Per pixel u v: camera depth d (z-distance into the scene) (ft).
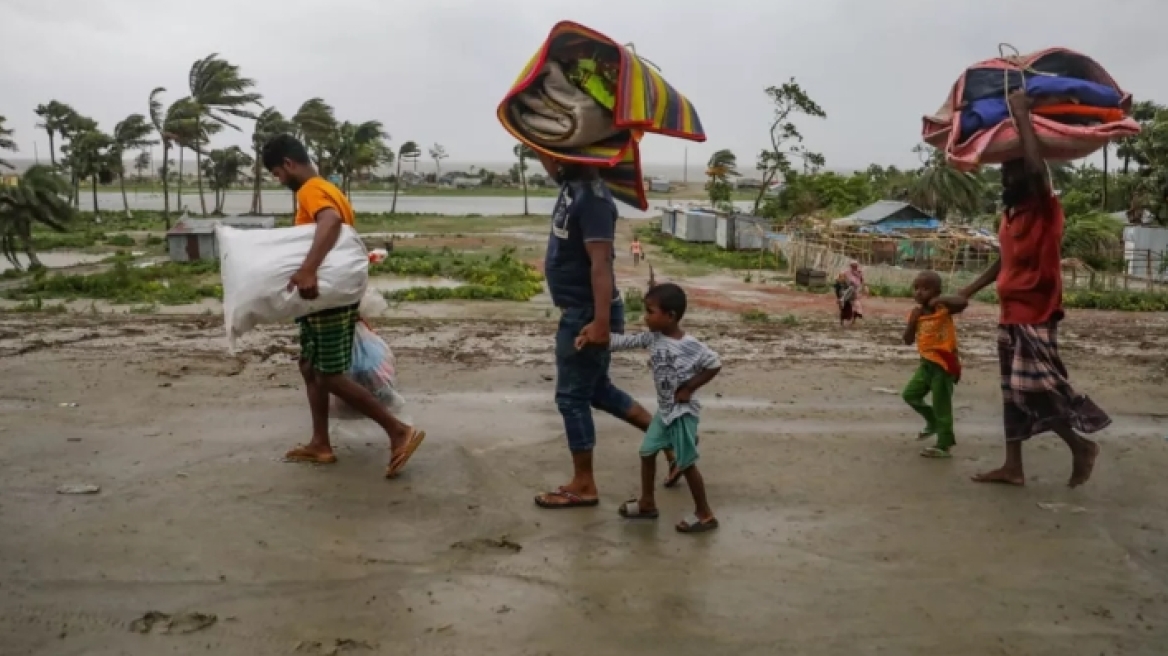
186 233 119.03
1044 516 17.08
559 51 16.01
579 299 16.74
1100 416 18.03
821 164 204.23
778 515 16.93
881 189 223.51
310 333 18.22
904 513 17.15
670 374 15.79
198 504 16.78
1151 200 135.74
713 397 26.68
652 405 25.73
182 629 12.16
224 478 18.24
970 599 13.51
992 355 36.29
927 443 22.06
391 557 14.64
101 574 13.78
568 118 15.83
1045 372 18.21
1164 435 23.04
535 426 22.84
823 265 107.24
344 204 18.63
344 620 12.51
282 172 18.35
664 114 16.38
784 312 70.54
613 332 17.94
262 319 17.83
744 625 12.58
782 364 32.27
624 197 18.93
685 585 13.82
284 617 12.55
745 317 61.72
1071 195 171.83
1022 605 13.34
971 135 17.94
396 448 18.48
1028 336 18.31
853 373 30.63
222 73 223.51
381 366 19.27
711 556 14.96
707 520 16.05
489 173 614.75
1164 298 79.20
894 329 47.93
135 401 24.63
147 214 280.72
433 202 407.64
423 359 32.53
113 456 19.58
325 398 19.12
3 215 123.85
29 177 127.75
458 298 76.74
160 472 18.54
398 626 12.36
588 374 16.97
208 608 12.76
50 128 315.37
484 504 17.13
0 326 42.37
